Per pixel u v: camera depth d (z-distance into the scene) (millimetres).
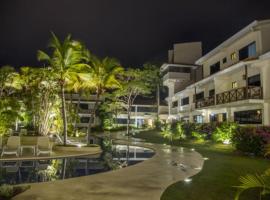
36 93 31562
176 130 33094
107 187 9133
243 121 26672
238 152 18844
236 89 25297
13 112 25141
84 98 62344
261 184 5480
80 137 38219
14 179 10656
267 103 22844
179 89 52219
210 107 30953
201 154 18625
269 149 8492
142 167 13336
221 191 8602
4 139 24547
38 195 8055
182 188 9023
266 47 24219
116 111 56938
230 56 30312
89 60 23594
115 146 26094
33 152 18219
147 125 63656
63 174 11797
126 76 46844
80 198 7801
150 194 8305
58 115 30781
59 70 21219
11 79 33469
